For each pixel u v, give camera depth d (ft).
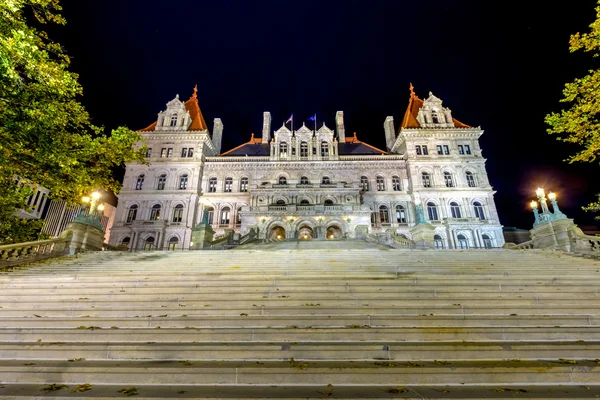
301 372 15.43
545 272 34.27
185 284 29.43
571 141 49.16
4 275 34.01
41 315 24.02
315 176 136.36
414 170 132.05
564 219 53.21
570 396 13.43
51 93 39.81
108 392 14.03
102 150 45.80
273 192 125.80
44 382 15.31
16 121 34.17
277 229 122.21
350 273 33.71
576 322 21.72
